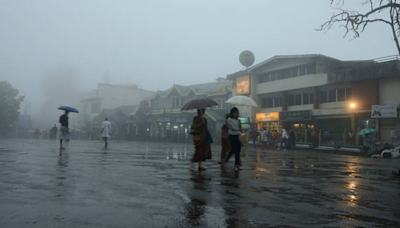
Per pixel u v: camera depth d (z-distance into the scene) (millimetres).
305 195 4414
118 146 20641
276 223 2943
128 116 47031
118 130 50562
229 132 7559
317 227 2844
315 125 26781
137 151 14789
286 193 4520
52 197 3785
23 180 5023
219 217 3096
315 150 23234
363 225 2947
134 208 3365
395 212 3518
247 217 3125
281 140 24391
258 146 27688
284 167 8664
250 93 31875
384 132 21469
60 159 8953
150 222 2869
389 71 20984
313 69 27375
